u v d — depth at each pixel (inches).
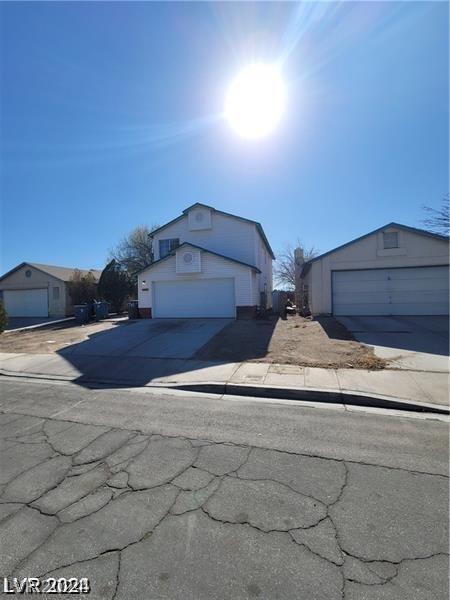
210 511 106.6
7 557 91.0
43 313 1042.1
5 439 165.0
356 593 77.0
